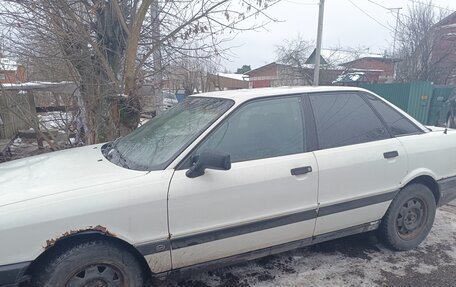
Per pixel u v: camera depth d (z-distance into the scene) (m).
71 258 2.00
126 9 4.82
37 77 4.84
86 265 2.05
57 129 5.30
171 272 2.31
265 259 3.04
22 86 4.65
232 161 2.42
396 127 3.17
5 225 1.85
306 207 2.61
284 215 2.53
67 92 5.11
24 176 2.34
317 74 15.16
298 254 3.13
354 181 2.79
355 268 2.89
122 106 4.62
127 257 2.16
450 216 4.07
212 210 2.29
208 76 6.86
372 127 3.03
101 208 2.01
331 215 2.74
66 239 2.03
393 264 2.96
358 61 28.61
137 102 4.70
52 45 4.53
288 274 2.80
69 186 2.09
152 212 2.12
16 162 2.83
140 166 2.34
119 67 4.99
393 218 3.06
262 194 2.43
